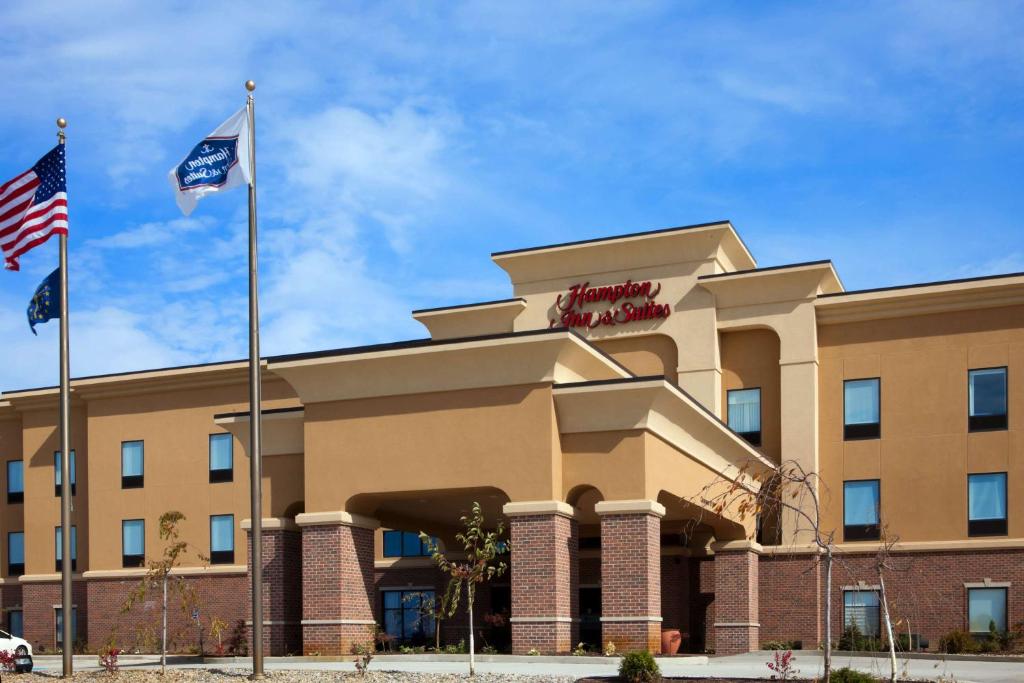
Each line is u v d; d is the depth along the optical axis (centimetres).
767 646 4525
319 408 3653
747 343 5012
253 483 2834
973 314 4666
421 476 3481
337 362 3556
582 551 4891
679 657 3319
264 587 3709
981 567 4494
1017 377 4559
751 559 4500
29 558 6103
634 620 3303
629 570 3325
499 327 5297
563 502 3403
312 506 3609
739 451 4362
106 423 5912
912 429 4697
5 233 3027
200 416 5722
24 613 6056
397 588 5266
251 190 2941
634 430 3375
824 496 4759
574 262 5241
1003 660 3884
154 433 5806
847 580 4656
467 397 3472
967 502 4575
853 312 4822
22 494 6284
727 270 5250
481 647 3891
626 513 3344
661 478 3525
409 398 3541
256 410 2856
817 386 4841
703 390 4916
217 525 5603
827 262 4778
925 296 4675
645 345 5109
